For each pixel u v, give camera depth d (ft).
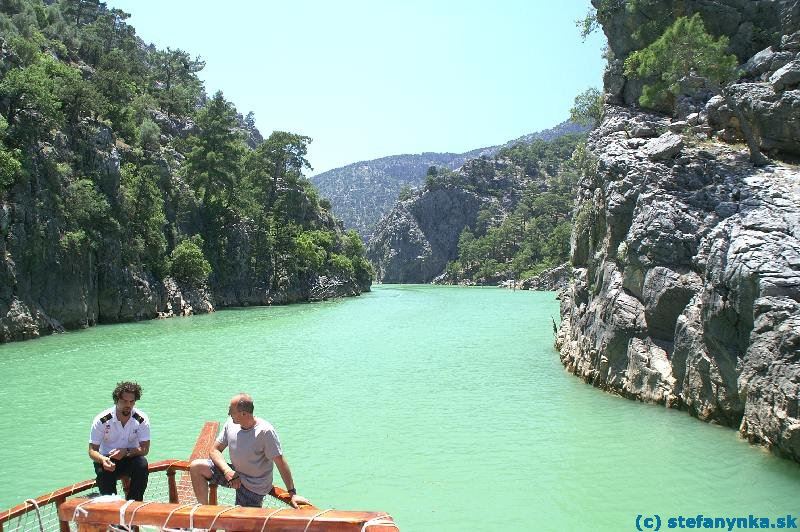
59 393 86.48
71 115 190.49
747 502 46.44
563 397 81.05
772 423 55.06
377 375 99.09
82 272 175.94
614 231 87.56
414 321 190.49
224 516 19.58
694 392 68.90
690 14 111.24
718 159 87.20
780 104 88.07
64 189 173.06
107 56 293.84
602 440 61.98
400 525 43.24
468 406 77.46
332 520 18.67
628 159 90.27
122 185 208.85
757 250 62.90
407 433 65.92
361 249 431.84
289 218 354.33
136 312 199.72
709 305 65.31
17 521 33.78
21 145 159.74
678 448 58.75
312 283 331.77
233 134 290.97
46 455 58.85
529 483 50.96
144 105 301.63
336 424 69.87
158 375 99.66
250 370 104.27
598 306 89.30
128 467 30.63
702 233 75.77
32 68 175.83
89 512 21.06
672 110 108.06
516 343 135.33
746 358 59.72
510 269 529.45
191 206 264.52
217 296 265.54
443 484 51.06
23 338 145.89
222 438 29.94
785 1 107.14
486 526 42.98
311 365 109.09
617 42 118.21
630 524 43.19
